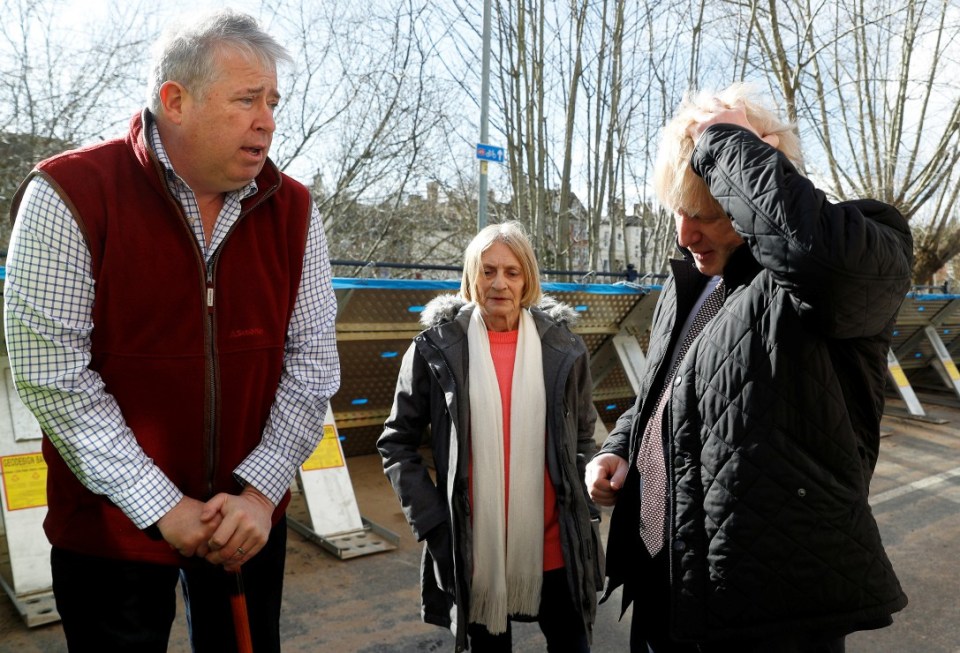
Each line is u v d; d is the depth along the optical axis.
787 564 1.44
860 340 1.47
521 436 2.22
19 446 3.16
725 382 1.50
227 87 1.49
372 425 5.51
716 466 1.50
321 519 3.86
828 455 1.44
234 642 1.76
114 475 1.48
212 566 1.69
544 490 2.25
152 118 1.57
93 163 1.51
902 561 4.02
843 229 1.30
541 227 12.00
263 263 1.68
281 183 1.72
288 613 3.08
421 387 2.29
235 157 1.53
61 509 1.60
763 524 1.45
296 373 1.77
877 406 1.53
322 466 4.01
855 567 1.44
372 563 3.63
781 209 1.33
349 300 4.70
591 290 5.83
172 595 1.72
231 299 1.62
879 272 1.32
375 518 4.36
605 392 6.74
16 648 2.66
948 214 14.20
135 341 1.54
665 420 1.64
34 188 1.46
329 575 3.47
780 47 11.53
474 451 2.20
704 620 1.51
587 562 2.21
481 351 2.26
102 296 1.51
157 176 1.51
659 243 13.23
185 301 1.56
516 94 12.25
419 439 2.34
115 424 1.51
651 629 1.72
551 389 2.25
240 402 1.65
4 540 3.53
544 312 2.38
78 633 1.62
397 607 3.19
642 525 1.77
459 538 2.12
